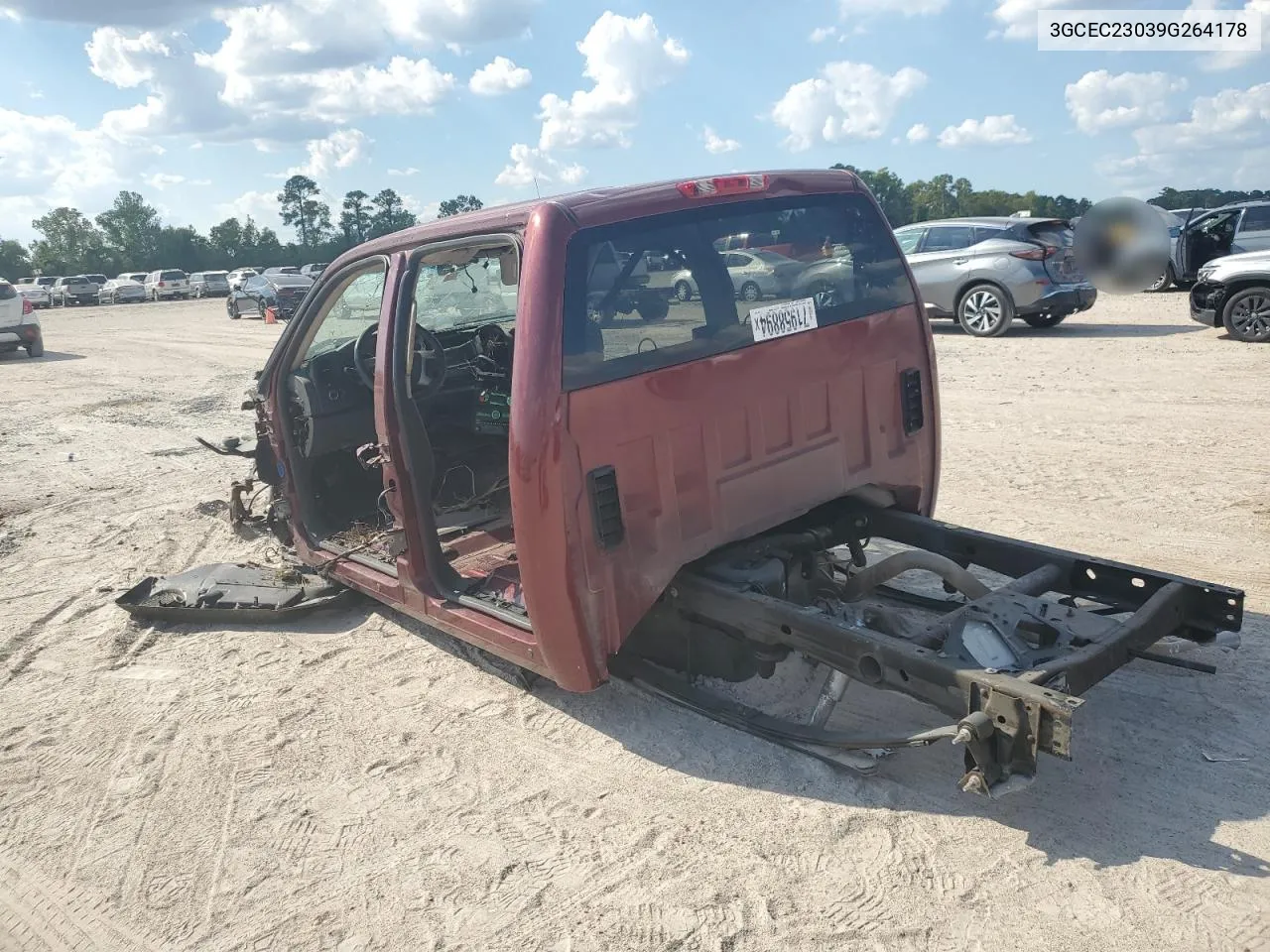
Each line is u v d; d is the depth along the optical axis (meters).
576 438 3.42
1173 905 2.81
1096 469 7.17
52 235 95.00
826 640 3.47
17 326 19.33
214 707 4.43
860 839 3.20
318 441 5.46
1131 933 2.72
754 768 3.66
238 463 9.25
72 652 5.11
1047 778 3.46
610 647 3.60
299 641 5.11
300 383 5.38
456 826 3.45
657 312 3.63
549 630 3.56
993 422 8.90
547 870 3.18
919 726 3.87
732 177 3.94
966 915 2.83
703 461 3.74
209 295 50.06
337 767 3.88
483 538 5.30
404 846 3.36
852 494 4.42
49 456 9.94
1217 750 3.57
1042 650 3.29
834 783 3.52
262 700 4.47
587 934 2.88
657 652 4.20
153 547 6.72
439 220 4.38
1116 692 4.01
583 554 3.47
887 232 4.44
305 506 5.64
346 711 4.32
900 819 3.29
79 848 3.47
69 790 3.83
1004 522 6.12
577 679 3.63
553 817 3.46
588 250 3.50
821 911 2.89
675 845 3.25
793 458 4.03
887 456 4.42
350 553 5.19
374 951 2.88
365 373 5.22
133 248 93.31
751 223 3.94
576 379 3.43
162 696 4.56
